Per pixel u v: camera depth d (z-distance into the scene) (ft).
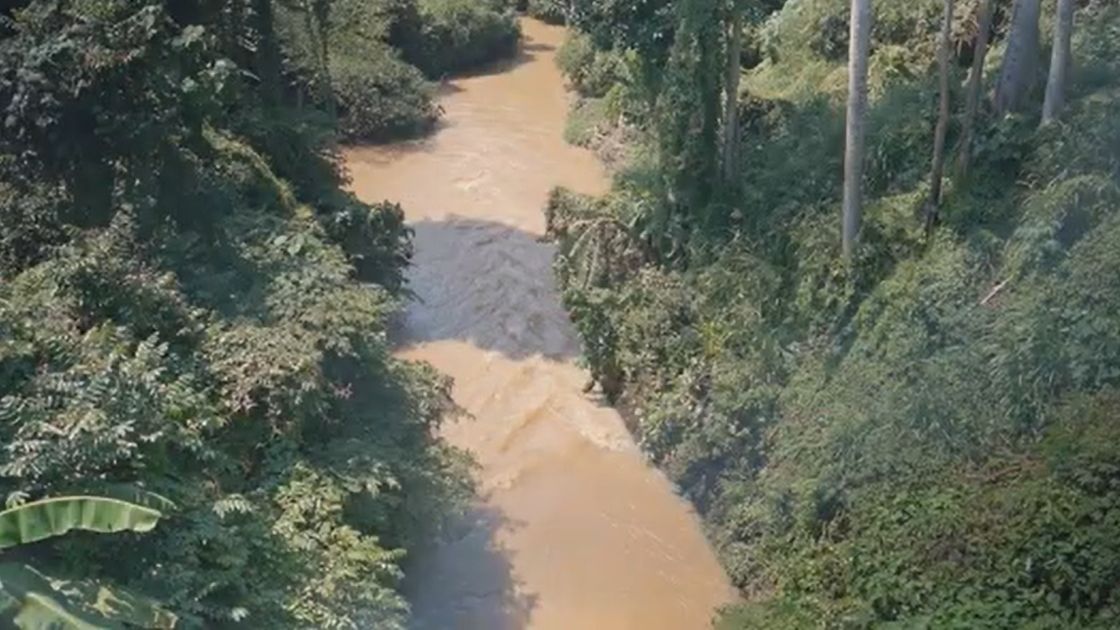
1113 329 37.29
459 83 98.89
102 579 30.76
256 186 54.13
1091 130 44.09
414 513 41.78
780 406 45.73
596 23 64.23
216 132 55.62
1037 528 33.65
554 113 91.04
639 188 61.31
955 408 38.93
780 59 71.67
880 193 50.16
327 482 38.11
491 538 46.47
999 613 32.78
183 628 30.58
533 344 59.93
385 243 60.80
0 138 43.34
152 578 31.42
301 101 77.87
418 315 62.23
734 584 43.70
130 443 32.65
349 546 36.45
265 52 65.26
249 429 38.42
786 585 38.93
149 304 39.09
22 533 27.50
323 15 78.23
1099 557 32.53
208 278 44.42
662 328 53.01
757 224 53.16
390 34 96.32
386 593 35.70
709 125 56.29
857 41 43.73
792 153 56.80
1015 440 37.45
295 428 38.75
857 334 44.60
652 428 50.37
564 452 51.85
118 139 44.14
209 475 35.88
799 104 61.82
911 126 50.98
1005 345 39.11
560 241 62.23
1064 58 45.32
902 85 56.34
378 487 39.32
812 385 44.73
